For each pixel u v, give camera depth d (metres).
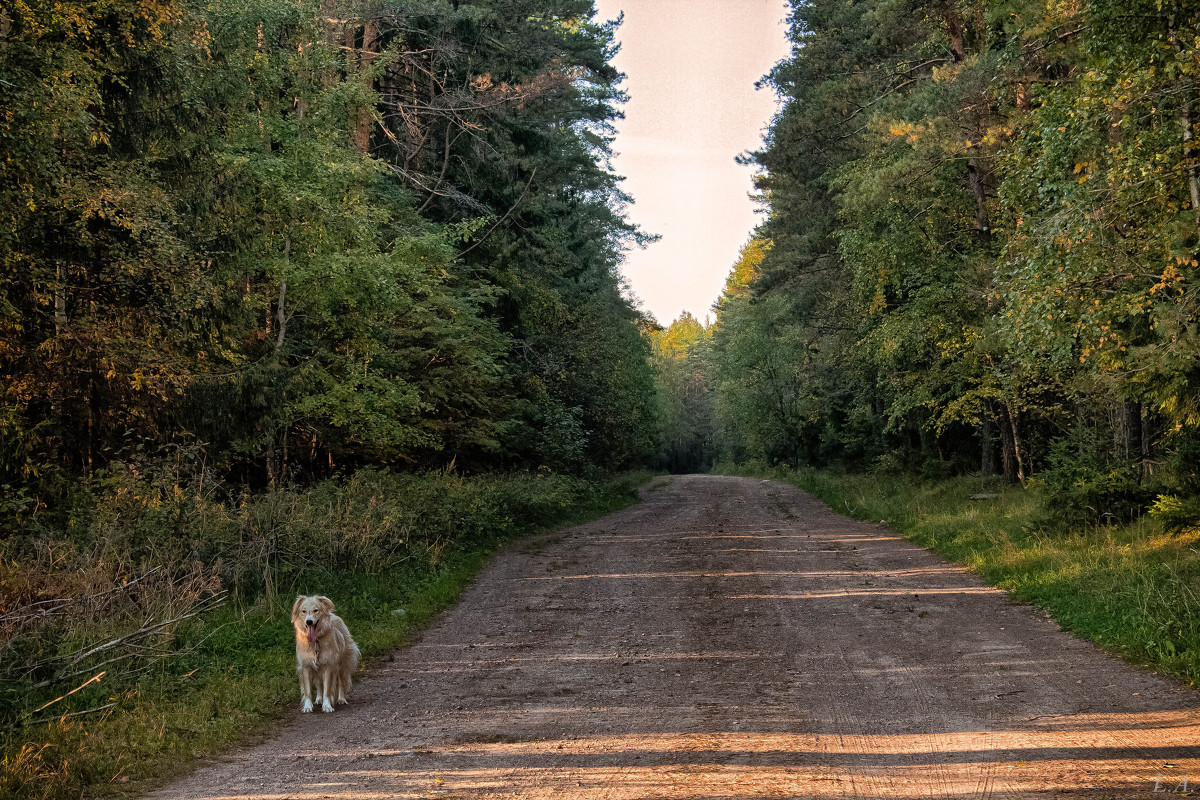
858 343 28.62
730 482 52.88
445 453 26.61
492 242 27.52
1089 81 10.73
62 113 10.66
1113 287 11.52
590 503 30.28
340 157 18.48
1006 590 12.33
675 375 106.62
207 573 11.21
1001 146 20.31
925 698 7.41
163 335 13.44
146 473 12.70
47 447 12.61
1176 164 10.77
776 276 36.12
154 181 13.51
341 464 22.66
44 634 8.19
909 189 22.52
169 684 8.16
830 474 45.62
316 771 6.12
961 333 23.47
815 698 7.55
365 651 10.09
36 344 12.33
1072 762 5.57
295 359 19.33
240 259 15.71
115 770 6.18
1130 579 10.56
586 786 5.55
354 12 21.77
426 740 6.78
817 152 29.98
